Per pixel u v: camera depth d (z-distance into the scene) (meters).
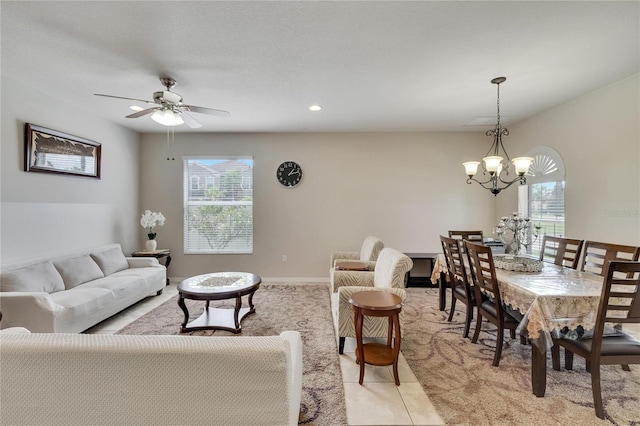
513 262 2.68
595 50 2.31
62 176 3.46
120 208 4.47
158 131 4.85
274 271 5.02
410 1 1.76
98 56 2.40
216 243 5.04
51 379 1.14
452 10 1.84
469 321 2.85
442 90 3.12
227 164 5.02
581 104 3.31
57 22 1.96
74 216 3.63
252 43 2.21
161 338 1.20
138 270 3.93
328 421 1.75
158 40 2.17
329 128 4.70
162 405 1.17
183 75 2.75
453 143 4.94
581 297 1.89
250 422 1.19
